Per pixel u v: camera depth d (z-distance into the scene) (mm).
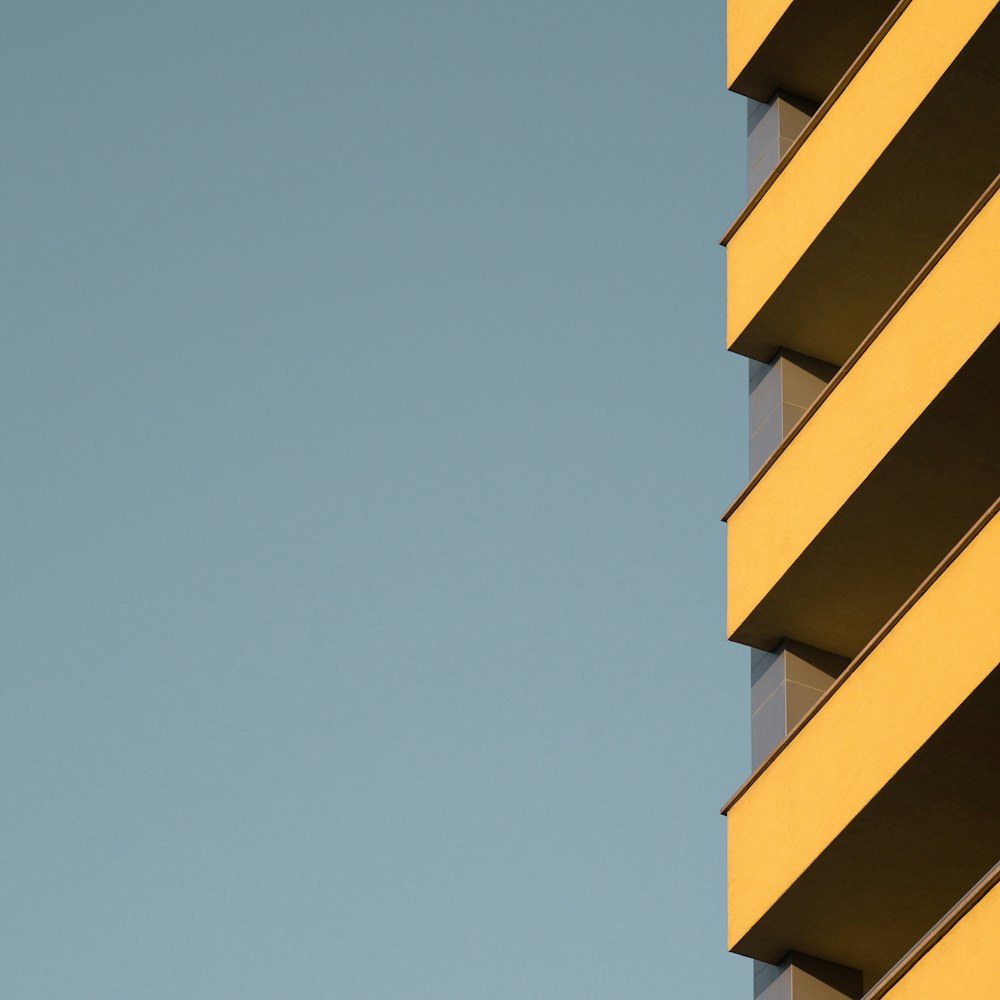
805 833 25781
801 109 32562
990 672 22547
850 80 29234
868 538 27219
